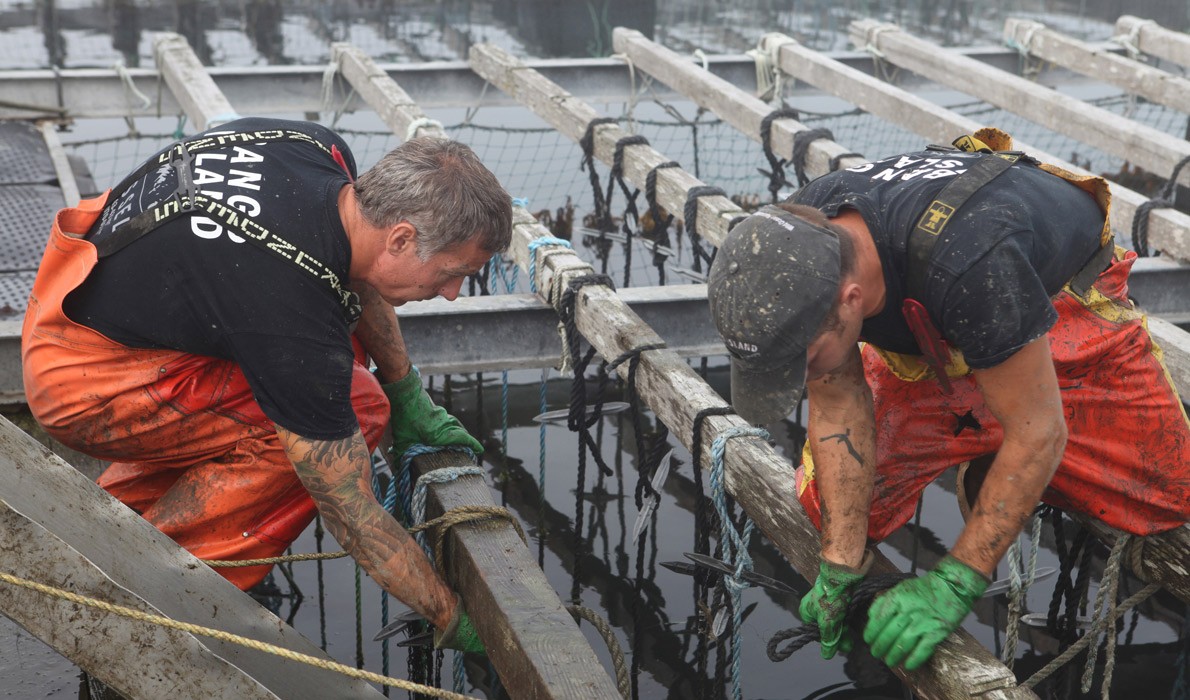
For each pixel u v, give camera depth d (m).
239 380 2.74
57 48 10.35
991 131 2.51
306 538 4.64
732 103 6.92
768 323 2.12
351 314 2.60
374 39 10.99
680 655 4.09
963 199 2.13
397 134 6.23
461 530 2.83
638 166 5.76
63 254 2.57
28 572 2.08
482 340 4.45
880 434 2.67
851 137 8.49
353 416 2.55
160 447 2.79
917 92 8.61
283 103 7.80
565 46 10.98
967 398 2.63
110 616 2.16
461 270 2.56
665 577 4.46
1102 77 7.77
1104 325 2.61
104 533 2.36
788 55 7.98
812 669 4.04
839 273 2.12
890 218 2.18
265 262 2.40
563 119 6.54
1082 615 4.21
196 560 2.48
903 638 2.26
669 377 3.43
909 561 4.54
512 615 2.52
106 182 7.44
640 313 4.54
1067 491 2.73
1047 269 2.18
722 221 4.86
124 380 2.66
